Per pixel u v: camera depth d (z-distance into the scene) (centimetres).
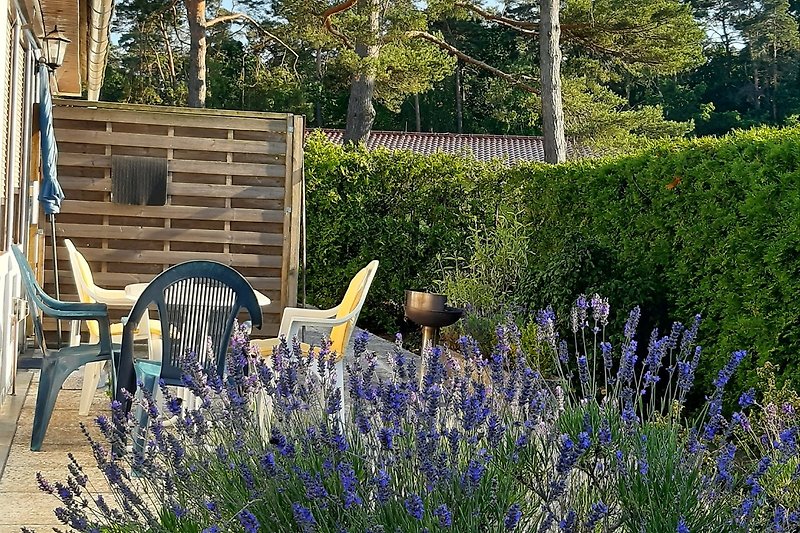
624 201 718
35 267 760
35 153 759
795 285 500
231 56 3089
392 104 2095
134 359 454
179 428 267
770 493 271
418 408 252
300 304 907
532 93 1933
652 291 648
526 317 728
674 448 281
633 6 1714
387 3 1773
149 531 238
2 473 403
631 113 1891
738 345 552
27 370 671
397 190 1093
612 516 243
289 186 797
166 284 422
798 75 4009
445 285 900
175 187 783
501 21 1822
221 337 430
